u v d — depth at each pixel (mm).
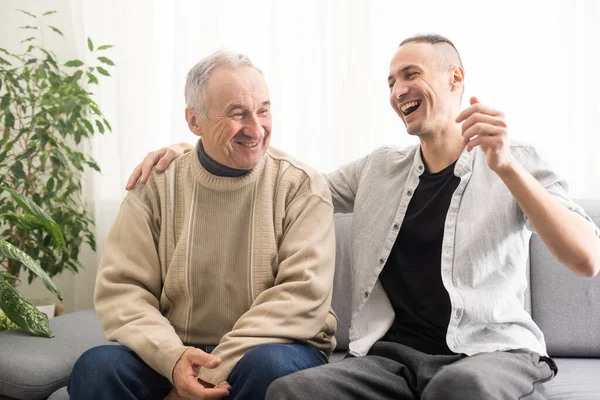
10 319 2029
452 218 1686
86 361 1561
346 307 2119
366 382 1479
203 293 1735
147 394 1591
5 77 2799
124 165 2832
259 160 1761
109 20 2926
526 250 1688
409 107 1752
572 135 2451
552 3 2465
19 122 3010
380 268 1763
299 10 2631
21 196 2189
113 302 1701
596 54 2426
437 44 1763
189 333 1747
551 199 1505
